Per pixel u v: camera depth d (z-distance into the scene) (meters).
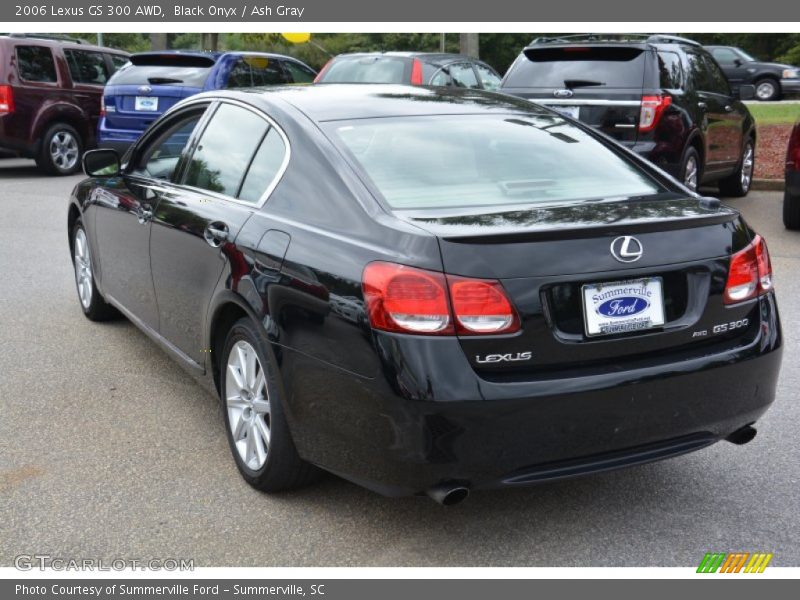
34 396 4.98
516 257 3.07
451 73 12.58
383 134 3.87
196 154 4.65
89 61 15.60
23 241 9.26
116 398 4.97
